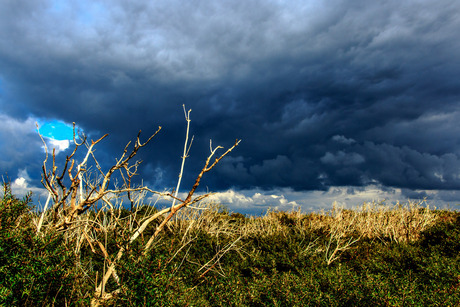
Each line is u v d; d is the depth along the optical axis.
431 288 3.76
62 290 2.14
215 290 3.53
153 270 2.38
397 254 5.49
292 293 3.48
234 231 7.66
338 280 3.61
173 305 2.28
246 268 4.95
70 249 2.37
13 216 2.44
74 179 2.48
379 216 8.38
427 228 7.37
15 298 1.89
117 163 2.54
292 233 8.08
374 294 3.16
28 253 2.10
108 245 3.25
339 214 9.07
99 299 2.17
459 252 5.52
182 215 6.34
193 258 4.61
